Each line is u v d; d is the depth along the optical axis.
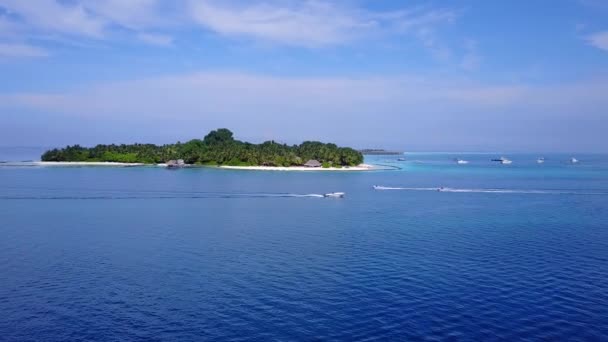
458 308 47.69
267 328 43.19
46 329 43.28
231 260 66.25
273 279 57.19
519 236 83.94
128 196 144.75
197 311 47.09
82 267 62.50
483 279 57.03
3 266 62.84
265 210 119.25
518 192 166.62
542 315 46.06
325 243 77.88
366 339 40.97
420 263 64.44
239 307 48.09
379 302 49.28
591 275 58.75
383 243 77.88
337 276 58.31
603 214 112.56
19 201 131.38
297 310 47.22
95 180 194.00
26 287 54.22
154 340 41.03
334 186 187.00
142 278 57.62
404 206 128.00
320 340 40.78
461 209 121.75
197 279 57.12
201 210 118.25
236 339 41.09
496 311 46.97
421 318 45.25
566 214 112.50
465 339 41.00
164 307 48.19
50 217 104.69
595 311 47.06
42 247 74.19
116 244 76.62
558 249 73.19
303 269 61.50
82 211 114.38
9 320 45.16
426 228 92.62
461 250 72.44
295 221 101.62
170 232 87.69
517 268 61.91
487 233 87.00
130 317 45.81
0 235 83.69
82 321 44.91
